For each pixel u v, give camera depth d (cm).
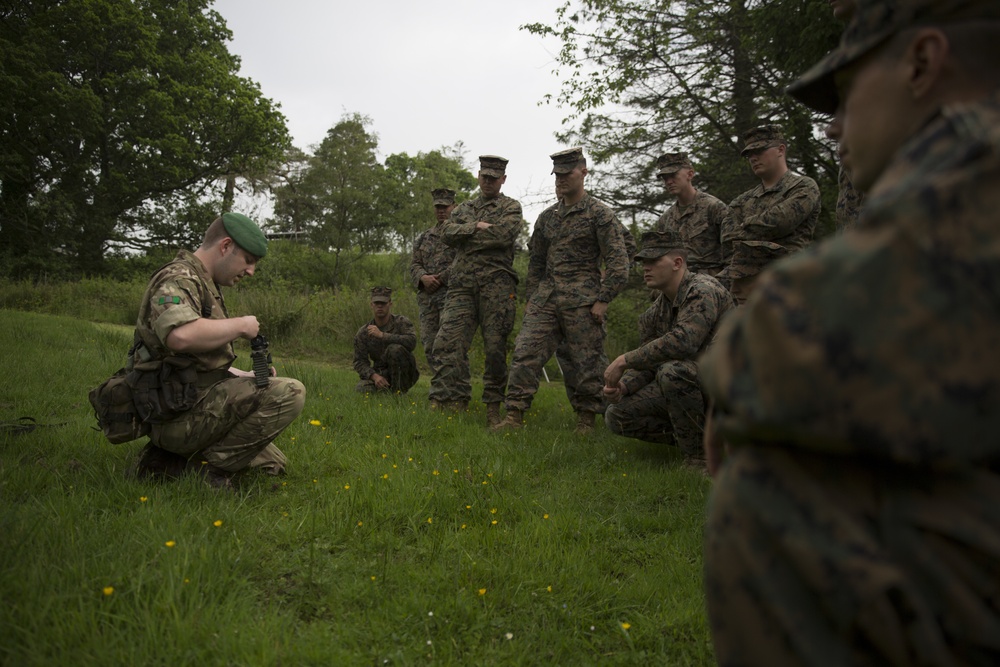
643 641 249
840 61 109
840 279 85
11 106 2609
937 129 92
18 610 214
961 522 88
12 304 1889
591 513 371
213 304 351
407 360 796
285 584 269
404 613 249
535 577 283
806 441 88
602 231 616
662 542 337
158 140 2897
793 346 86
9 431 427
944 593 87
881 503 92
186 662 205
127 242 3072
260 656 214
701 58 1408
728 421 98
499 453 467
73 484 342
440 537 319
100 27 2806
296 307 1462
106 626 216
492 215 668
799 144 1159
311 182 3472
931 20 99
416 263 875
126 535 277
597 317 618
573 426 657
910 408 82
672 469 466
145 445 394
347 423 540
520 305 1647
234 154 3216
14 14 2841
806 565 91
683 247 480
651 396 505
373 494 353
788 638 93
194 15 3281
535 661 230
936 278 82
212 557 265
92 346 880
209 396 344
